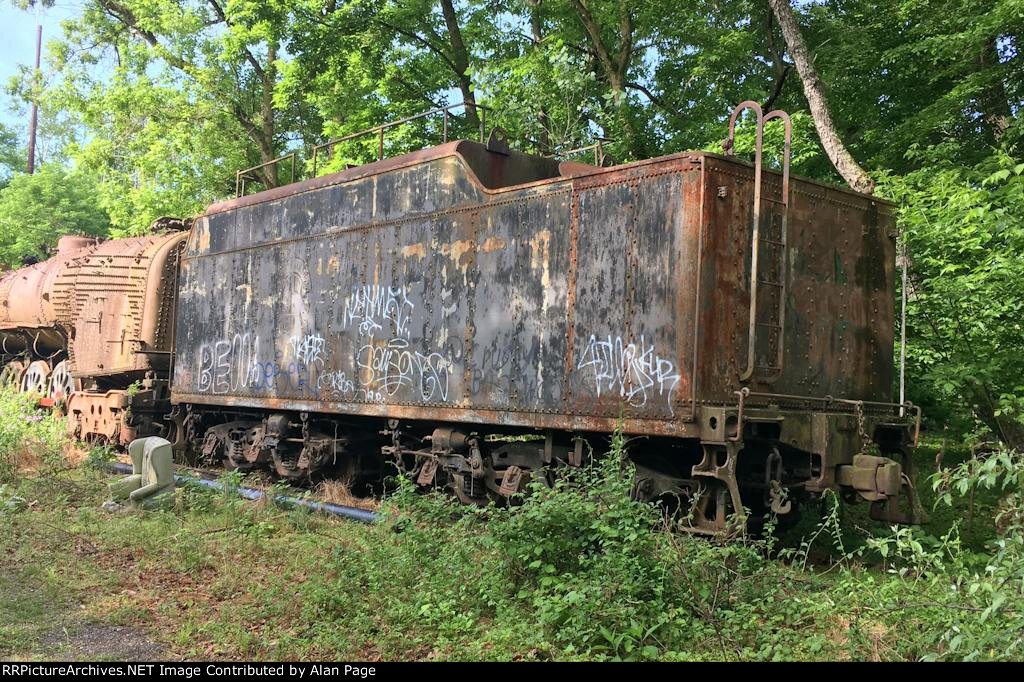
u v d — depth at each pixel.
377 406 9.49
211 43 24.55
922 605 4.84
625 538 5.54
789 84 18.86
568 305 7.56
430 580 6.14
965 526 8.78
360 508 9.49
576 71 16.55
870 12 16.27
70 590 6.32
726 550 5.77
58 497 9.45
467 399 8.43
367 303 9.77
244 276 11.89
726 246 6.83
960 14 13.77
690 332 6.65
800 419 7.07
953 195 9.07
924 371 9.72
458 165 8.82
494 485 8.80
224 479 9.99
